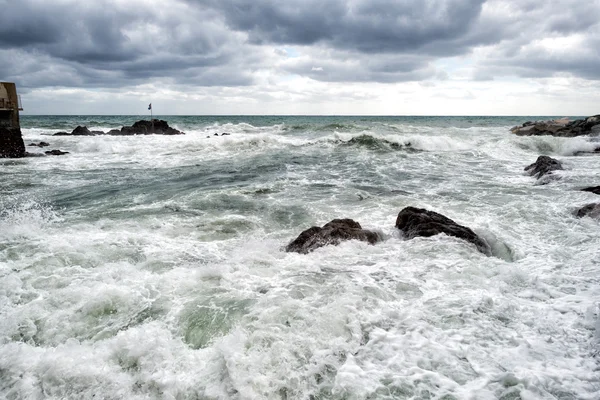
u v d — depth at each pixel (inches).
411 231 291.0
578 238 275.1
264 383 131.1
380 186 485.1
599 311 171.2
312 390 130.3
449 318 169.8
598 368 135.6
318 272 223.5
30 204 400.2
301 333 157.6
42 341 161.0
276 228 325.4
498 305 180.4
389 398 124.2
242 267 228.7
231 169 617.6
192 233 306.8
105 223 327.9
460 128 1462.8
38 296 194.4
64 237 281.3
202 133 1342.3
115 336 161.6
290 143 905.5
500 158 740.0
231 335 156.2
